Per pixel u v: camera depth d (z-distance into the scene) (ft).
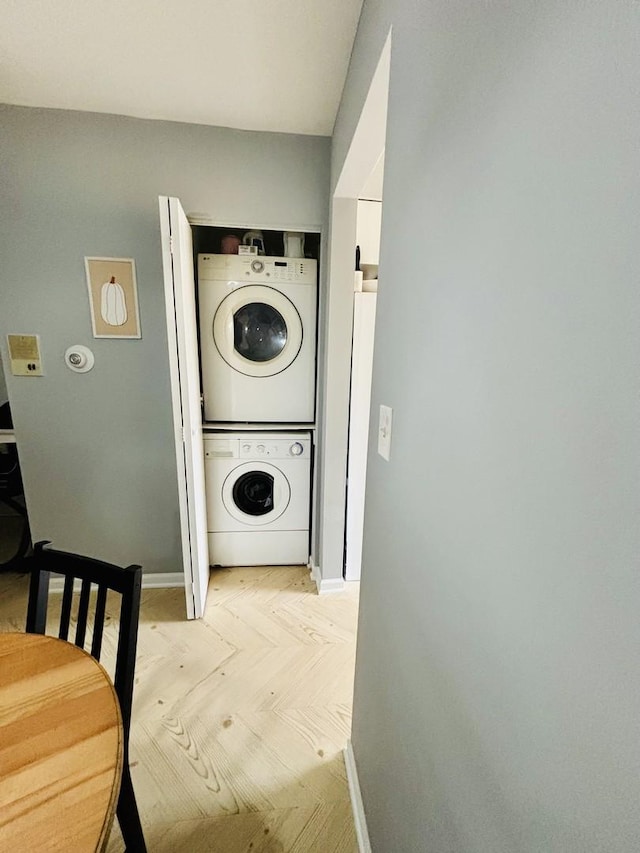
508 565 1.43
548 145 1.16
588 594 1.06
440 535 2.02
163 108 5.60
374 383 3.33
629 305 0.89
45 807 1.76
